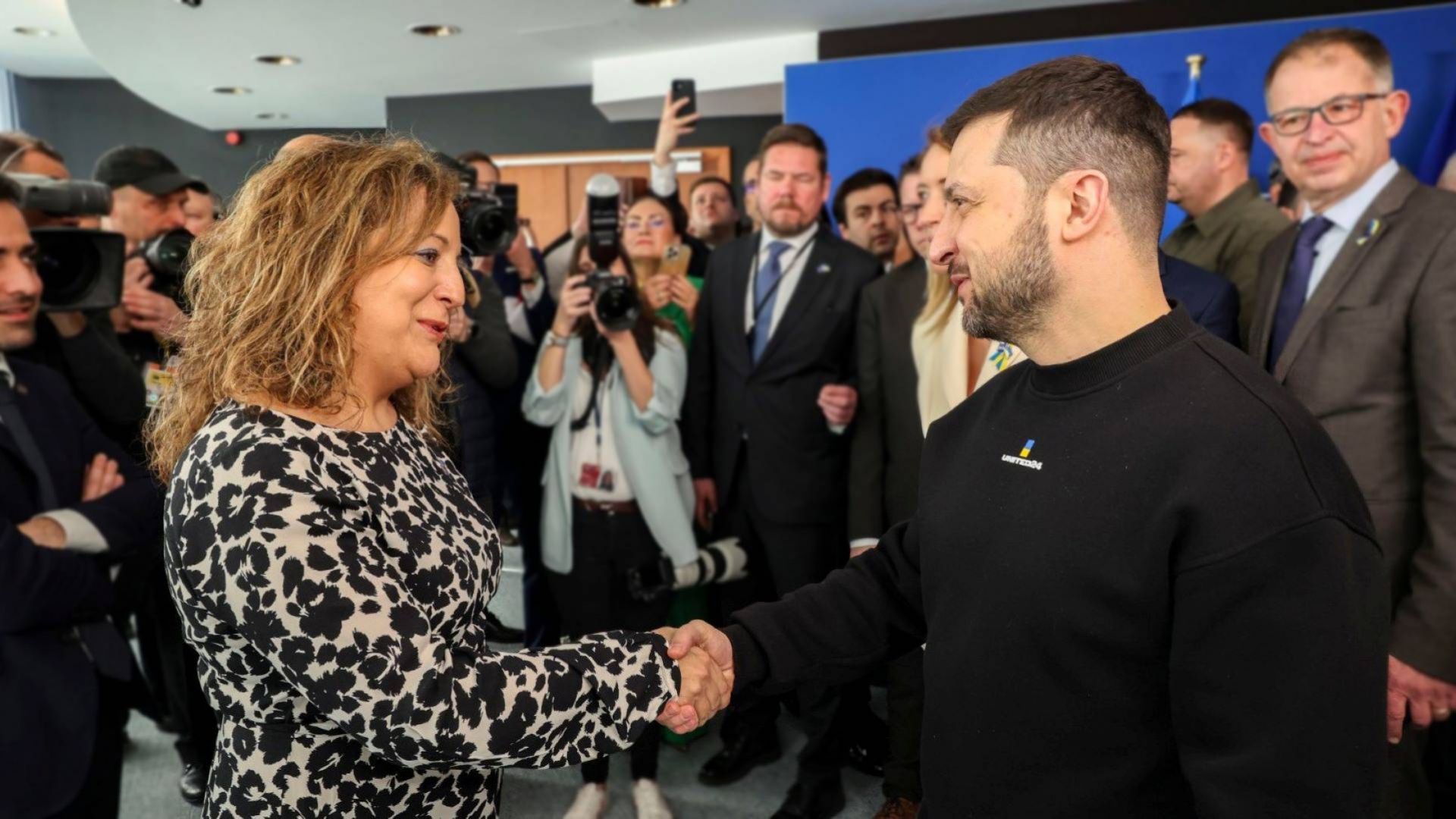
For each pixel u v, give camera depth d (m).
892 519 2.03
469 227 1.92
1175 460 0.80
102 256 1.82
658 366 2.23
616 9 4.71
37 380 1.62
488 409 2.19
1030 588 0.87
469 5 4.49
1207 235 2.36
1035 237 0.87
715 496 2.52
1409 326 1.49
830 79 4.76
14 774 1.40
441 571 0.93
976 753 0.92
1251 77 4.06
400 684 0.80
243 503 0.81
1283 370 1.62
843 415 2.10
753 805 2.24
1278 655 0.74
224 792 0.91
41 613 1.41
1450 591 1.41
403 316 0.92
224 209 0.95
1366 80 1.59
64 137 7.57
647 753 2.16
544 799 2.17
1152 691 0.83
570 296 2.15
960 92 4.57
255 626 0.80
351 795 0.90
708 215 3.73
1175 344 0.86
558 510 2.24
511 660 0.90
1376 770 0.75
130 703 2.12
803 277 2.32
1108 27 4.80
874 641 1.18
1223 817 0.75
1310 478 0.77
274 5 4.16
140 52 4.55
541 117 6.70
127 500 1.58
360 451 0.91
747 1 4.64
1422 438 1.46
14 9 5.78
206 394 0.92
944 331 1.82
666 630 1.09
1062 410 0.90
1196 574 0.77
